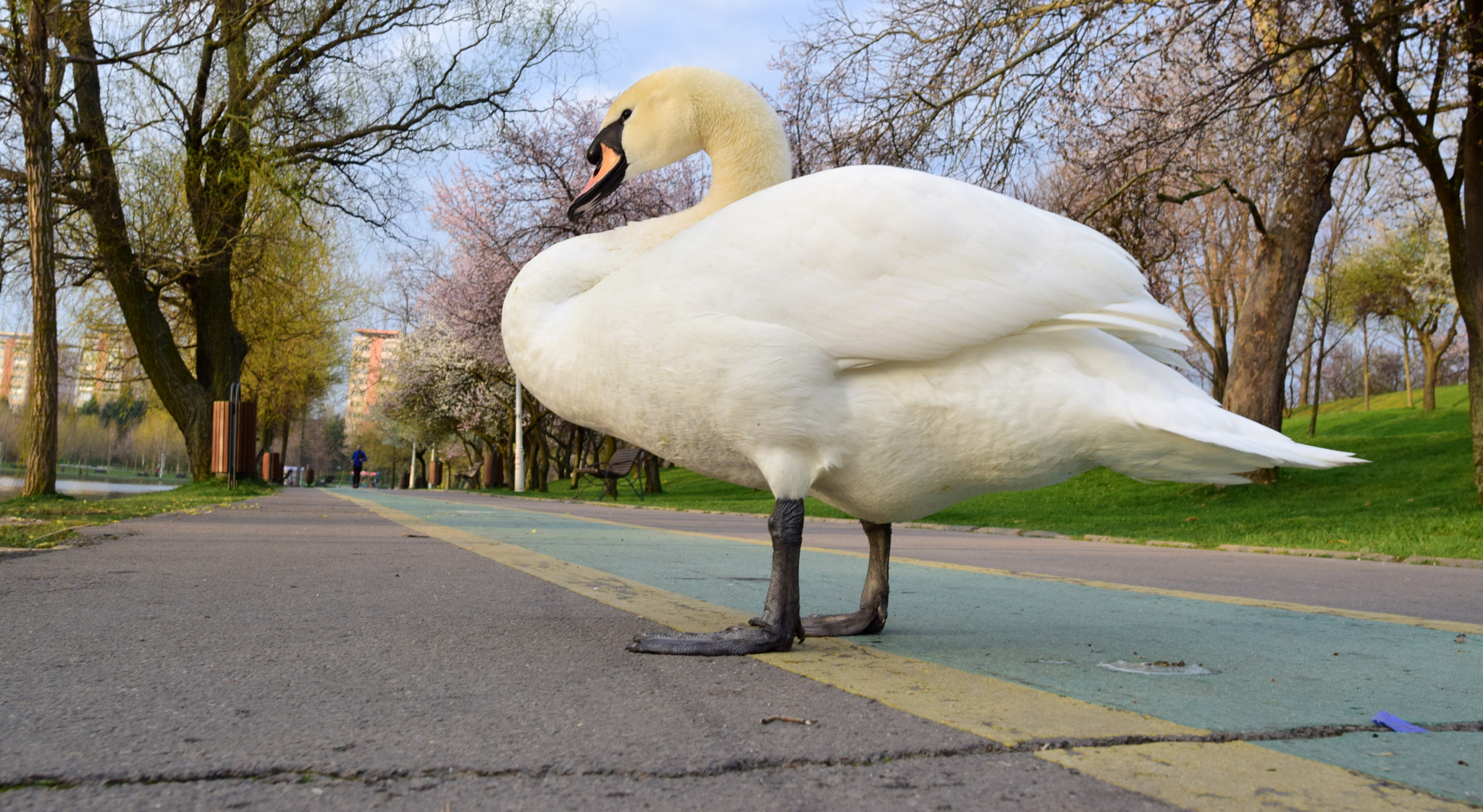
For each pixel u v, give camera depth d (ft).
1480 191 44.39
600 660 9.37
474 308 97.55
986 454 9.73
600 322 10.07
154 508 36.63
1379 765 6.49
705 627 11.68
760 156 12.20
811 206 9.58
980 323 9.29
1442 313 136.15
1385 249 130.72
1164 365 10.02
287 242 70.33
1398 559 29.25
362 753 6.09
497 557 20.40
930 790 5.65
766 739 6.63
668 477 151.84
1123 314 9.43
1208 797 5.71
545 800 5.33
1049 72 46.06
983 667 9.75
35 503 36.17
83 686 7.78
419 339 129.08
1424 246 123.03
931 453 9.82
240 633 10.37
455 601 13.43
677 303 9.57
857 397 9.64
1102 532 42.14
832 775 5.88
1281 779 6.09
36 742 6.21
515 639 10.43
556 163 83.25
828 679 8.80
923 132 48.14
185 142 62.34
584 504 67.26
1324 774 6.23
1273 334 57.62
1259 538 37.24
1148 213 51.85
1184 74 44.86
